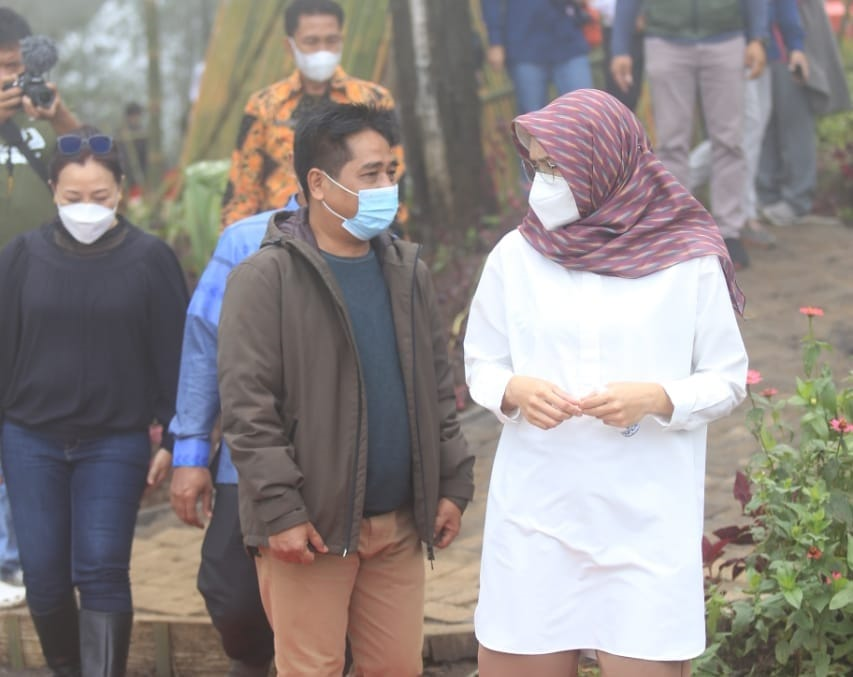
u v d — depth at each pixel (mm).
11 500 6016
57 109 7312
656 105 10969
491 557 4500
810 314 5555
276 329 4633
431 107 11781
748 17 10805
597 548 4309
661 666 4273
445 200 11914
